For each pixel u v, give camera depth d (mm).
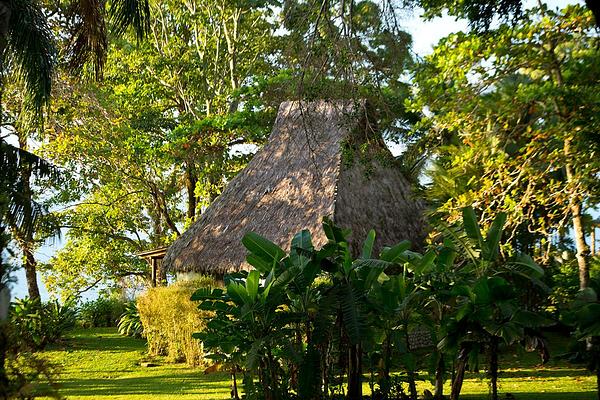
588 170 11719
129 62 30750
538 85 11820
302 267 8773
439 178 16812
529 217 12898
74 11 12039
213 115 29156
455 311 9219
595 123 11555
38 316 19859
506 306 8672
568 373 12961
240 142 30000
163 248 25766
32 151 28031
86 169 30172
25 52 12203
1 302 6035
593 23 11883
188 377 14070
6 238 6262
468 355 8969
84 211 33094
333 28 9422
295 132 20641
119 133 29109
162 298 17156
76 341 21703
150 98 32188
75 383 13641
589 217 14469
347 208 18094
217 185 30125
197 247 19484
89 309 28078
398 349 9133
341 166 18547
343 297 8484
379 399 8891
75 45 12406
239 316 8625
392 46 9742
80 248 33375
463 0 10781
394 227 19234
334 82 10008
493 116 11953
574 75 11773
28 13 12117
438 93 11961
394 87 10469
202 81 31281
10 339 6027
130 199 32688
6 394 5695
